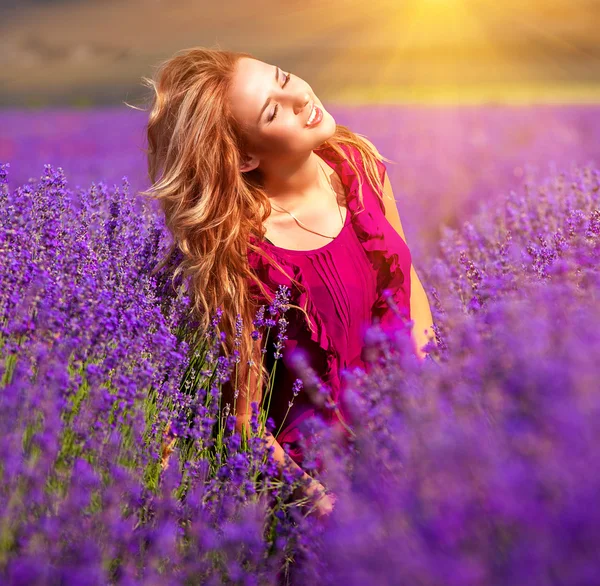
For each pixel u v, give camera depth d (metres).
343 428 2.80
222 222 2.86
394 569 1.36
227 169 2.88
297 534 2.23
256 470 2.45
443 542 1.29
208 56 2.94
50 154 14.91
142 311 2.70
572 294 2.03
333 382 2.91
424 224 7.36
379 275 3.04
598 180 4.09
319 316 2.90
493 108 19.59
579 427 1.26
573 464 1.24
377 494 1.74
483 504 1.34
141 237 3.17
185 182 2.91
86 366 2.27
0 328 2.21
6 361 2.18
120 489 1.98
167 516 2.12
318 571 2.09
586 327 1.65
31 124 22.23
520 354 1.53
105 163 12.82
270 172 3.03
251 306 2.92
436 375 1.84
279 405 3.02
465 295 3.00
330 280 2.92
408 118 18.23
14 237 2.70
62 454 2.03
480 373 1.71
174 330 2.93
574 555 1.15
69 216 3.20
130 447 2.20
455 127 15.49
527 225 3.95
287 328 2.96
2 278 2.45
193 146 2.87
